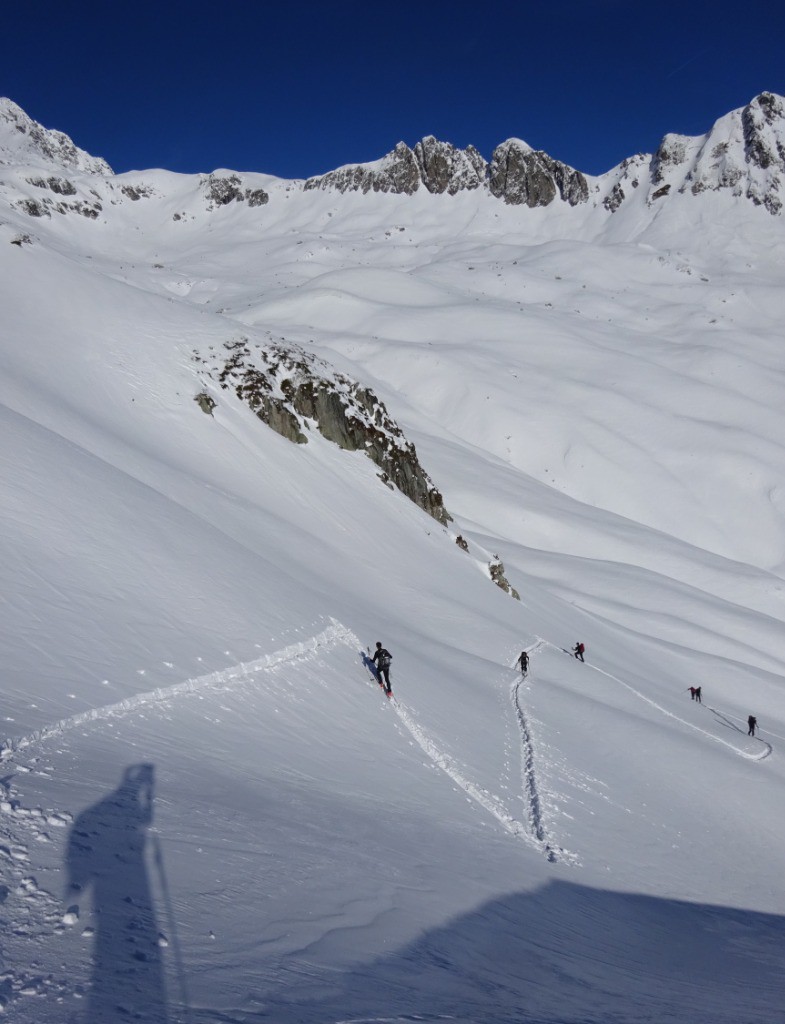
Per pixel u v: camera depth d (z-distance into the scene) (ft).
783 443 341.21
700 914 37.63
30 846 15.69
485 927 21.91
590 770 60.49
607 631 151.84
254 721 37.99
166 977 12.18
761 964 31.19
